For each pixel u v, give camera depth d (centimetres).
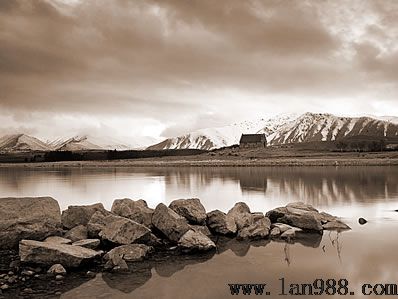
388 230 2733
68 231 2306
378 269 1838
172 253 2164
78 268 1861
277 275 1772
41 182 8500
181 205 2708
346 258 2023
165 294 1544
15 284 1645
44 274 1775
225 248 2280
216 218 2697
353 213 3512
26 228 2156
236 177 9062
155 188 6706
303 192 5478
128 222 2220
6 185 7750
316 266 1894
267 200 4703
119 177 9994
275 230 2647
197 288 1612
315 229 2700
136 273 1809
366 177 7831
